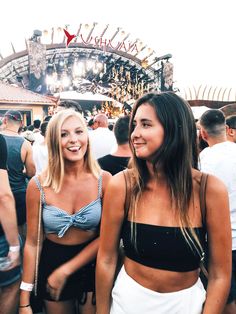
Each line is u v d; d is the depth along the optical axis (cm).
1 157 191
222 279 133
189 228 129
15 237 201
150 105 129
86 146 188
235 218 244
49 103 1788
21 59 2936
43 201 183
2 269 202
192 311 134
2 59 2862
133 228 135
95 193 188
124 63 3528
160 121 127
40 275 188
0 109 1684
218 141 260
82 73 3328
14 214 198
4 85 1861
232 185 241
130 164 148
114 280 153
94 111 2352
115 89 3080
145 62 3494
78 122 183
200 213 133
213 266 136
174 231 129
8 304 209
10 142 325
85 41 3350
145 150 130
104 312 150
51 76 3150
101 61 3484
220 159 244
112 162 298
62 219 180
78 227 183
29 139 523
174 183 130
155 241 130
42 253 189
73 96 1792
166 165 130
